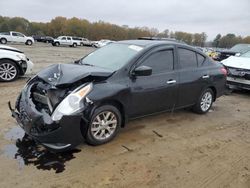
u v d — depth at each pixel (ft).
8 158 12.36
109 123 14.11
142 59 15.48
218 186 11.48
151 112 16.39
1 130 15.24
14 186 10.51
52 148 12.15
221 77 20.76
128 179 11.45
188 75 18.02
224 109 22.76
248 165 13.34
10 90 23.95
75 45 142.72
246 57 30.01
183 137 16.05
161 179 11.62
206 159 13.61
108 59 16.11
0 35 110.93
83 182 11.04
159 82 16.07
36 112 12.38
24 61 28.60
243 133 17.47
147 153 13.73
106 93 13.29
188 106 19.11
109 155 13.21
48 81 13.07
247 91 30.60
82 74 13.02
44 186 10.64
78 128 12.63
